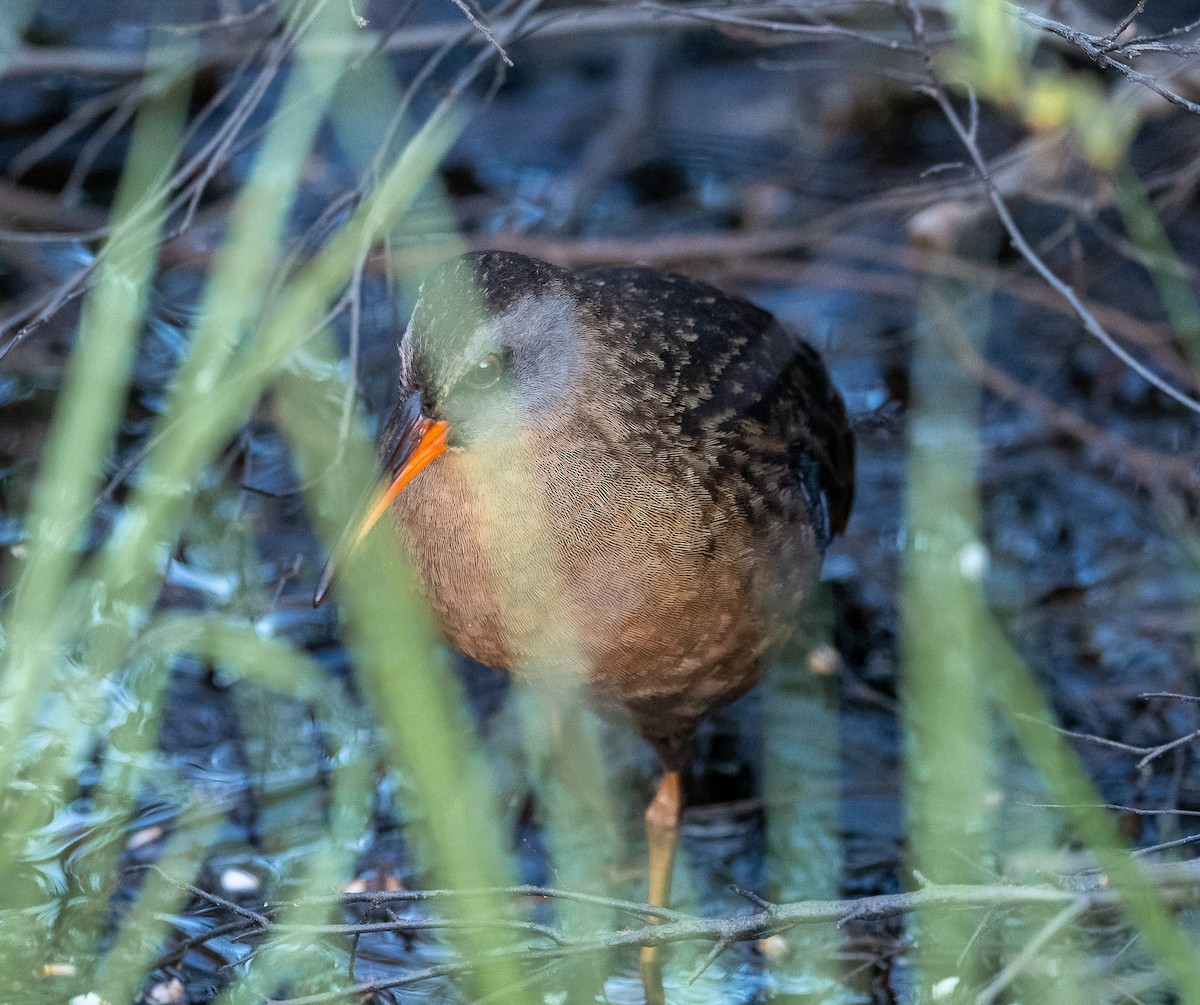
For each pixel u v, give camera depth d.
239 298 9.25
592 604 7.66
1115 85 10.66
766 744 9.37
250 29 11.88
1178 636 9.63
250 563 9.74
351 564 8.34
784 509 7.94
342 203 9.24
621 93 12.95
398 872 8.26
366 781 8.43
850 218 11.52
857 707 9.56
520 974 6.86
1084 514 10.62
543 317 7.68
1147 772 8.45
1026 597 10.01
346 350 11.18
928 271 10.99
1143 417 11.19
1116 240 10.55
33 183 12.58
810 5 9.14
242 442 9.34
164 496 8.70
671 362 7.91
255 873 8.25
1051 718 8.89
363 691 9.29
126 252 8.70
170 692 9.48
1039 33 9.41
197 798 8.66
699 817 8.98
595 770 8.57
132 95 10.95
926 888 6.75
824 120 12.69
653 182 12.73
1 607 9.16
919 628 8.61
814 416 8.55
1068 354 11.41
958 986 6.70
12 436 10.69
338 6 9.72
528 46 13.10
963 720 8.06
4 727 7.86
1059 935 7.24
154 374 11.09
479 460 7.66
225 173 12.20
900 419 11.07
